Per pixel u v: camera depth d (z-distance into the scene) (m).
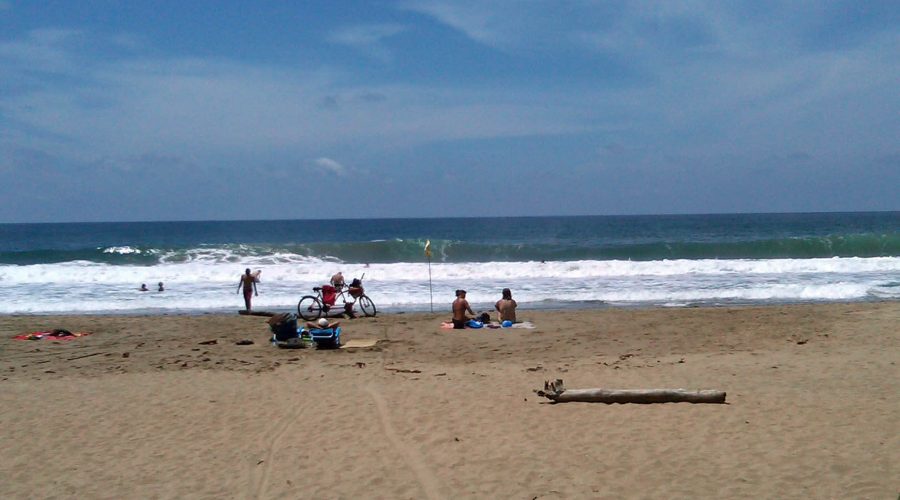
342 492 6.04
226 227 108.00
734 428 7.39
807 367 10.41
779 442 6.93
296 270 27.08
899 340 13.23
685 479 6.08
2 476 6.54
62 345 13.91
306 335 14.11
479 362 11.93
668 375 10.03
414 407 8.51
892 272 27.33
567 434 7.34
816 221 98.38
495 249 36.56
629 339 14.30
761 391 8.91
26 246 58.84
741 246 36.34
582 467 6.42
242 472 6.55
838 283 24.47
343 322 16.86
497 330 15.52
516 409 8.30
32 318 17.84
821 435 7.10
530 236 62.81
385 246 36.28
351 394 9.26
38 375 11.01
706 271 27.67
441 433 7.48
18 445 7.39
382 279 25.78
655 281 25.11
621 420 7.77
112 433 7.77
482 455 6.79
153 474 6.54
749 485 5.92
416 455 6.85
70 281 25.42
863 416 7.71
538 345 13.66
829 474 6.09
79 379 10.59
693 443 6.96
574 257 36.25
